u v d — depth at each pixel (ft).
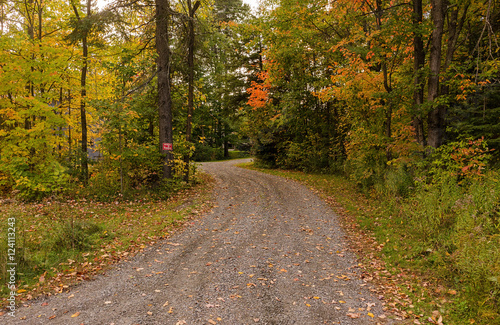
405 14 31.35
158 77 40.57
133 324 11.92
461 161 24.43
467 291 13.67
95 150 41.32
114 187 37.04
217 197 39.06
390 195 31.35
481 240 14.52
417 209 23.56
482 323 11.94
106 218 28.09
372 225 26.23
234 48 71.36
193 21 42.78
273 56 51.42
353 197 37.47
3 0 40.96
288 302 14.11
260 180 53.11
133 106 37.96
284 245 22.27
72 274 16.44
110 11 36.86
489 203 18.98
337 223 27.94
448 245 18.16
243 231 25.52
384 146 37.37
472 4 33.04
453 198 21.20
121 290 15.03
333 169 56.90
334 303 14.06
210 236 24.21
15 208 29.32
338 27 48.91
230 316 12.75
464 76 27.53
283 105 60.85
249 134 77.20
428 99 31.14
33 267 16.55
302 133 65.46
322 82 47.96
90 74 49.34
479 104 30.99
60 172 34.63
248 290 15.25
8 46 33.37
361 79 36.91
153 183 40.01
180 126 51.16
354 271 17.87
